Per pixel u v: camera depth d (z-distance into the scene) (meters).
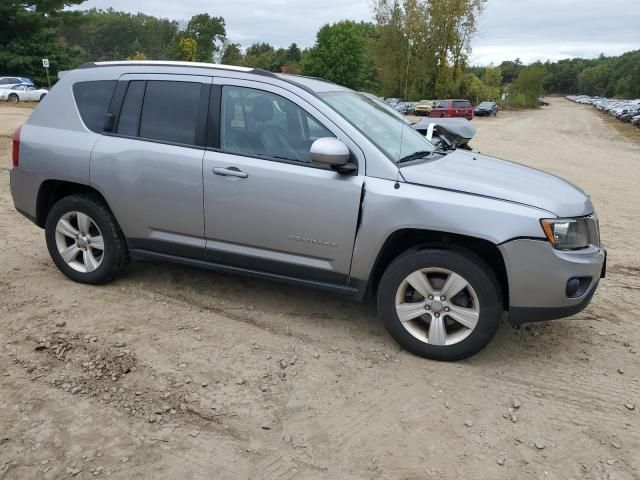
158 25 119.19
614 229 7.75
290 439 2.93
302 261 3.93
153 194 4.21
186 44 79.44
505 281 3.67
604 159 17.81
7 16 43.03
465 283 3.56
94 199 4.51
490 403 3.31
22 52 44.31
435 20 60.09
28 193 4.70
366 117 4.20
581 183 12.09
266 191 3.87
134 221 4.35
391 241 3.72
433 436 3.00
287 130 3.91
